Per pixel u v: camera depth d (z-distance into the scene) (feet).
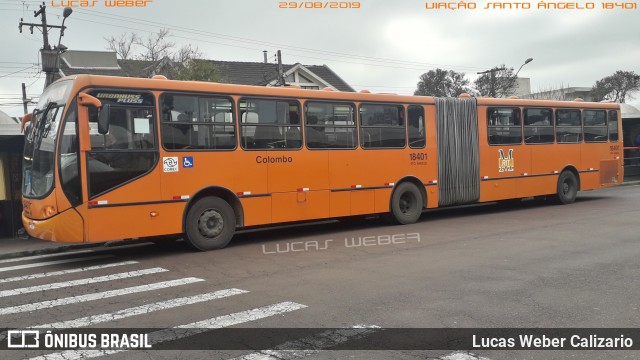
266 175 34.32
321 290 22.06
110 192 28.71
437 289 21.56
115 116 29.07
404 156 41.37
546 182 51.16
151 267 28.35
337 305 19.72
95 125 28.50
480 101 46.21
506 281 22.57
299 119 35.96
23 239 42.75
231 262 28.81
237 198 33.12
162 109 30.53
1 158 43.75
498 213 48.37
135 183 29.48
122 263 29.96
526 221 41.78
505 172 47.67
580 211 46.96
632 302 19.15
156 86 30.37
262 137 34.27
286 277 24.75
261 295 21.61
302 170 35.94
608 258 26.50
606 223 38.68
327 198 37.14
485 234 35.83
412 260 27.73
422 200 42.93
